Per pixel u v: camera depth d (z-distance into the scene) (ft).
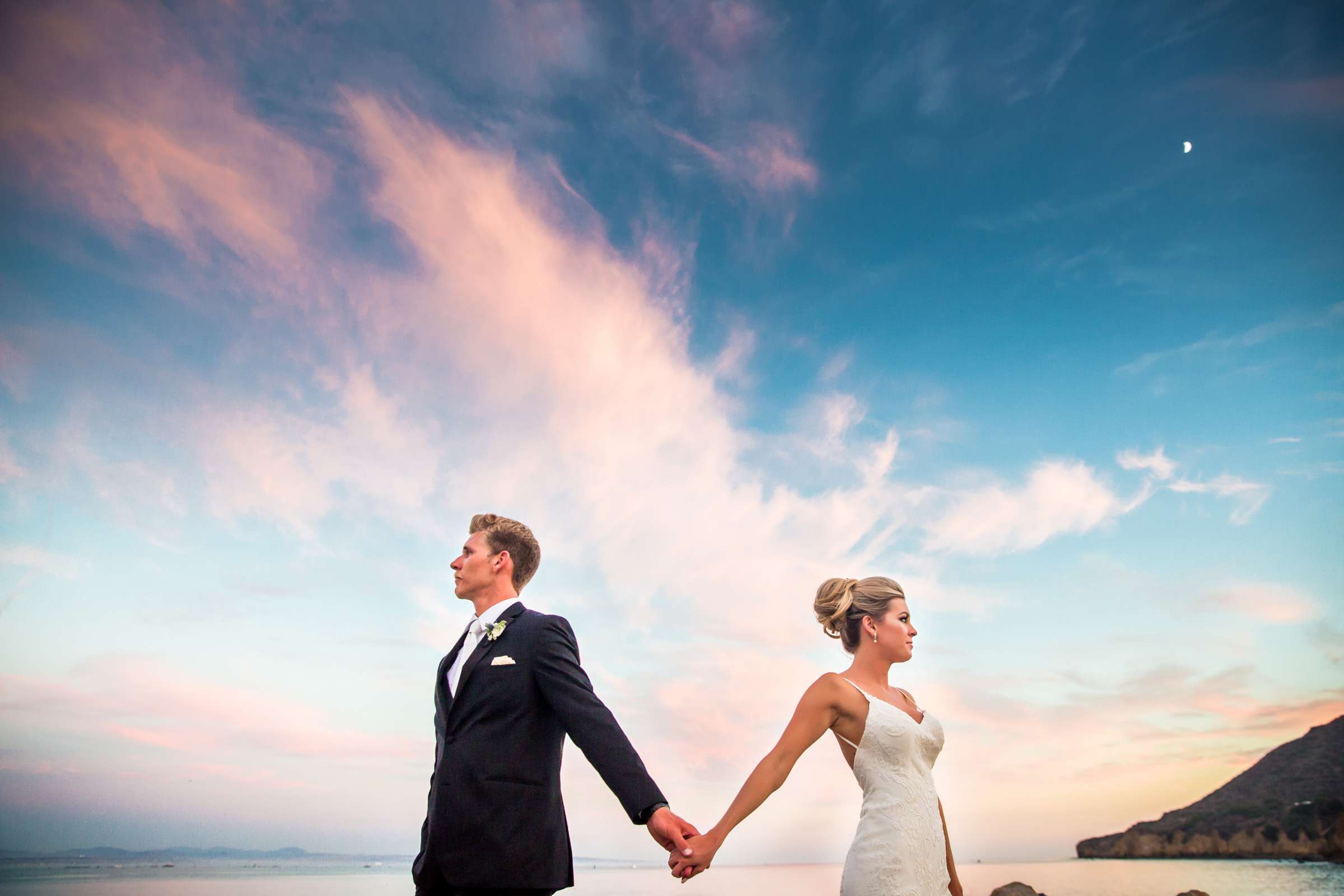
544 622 8.16
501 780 7.48
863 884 8.53
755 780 8.55
